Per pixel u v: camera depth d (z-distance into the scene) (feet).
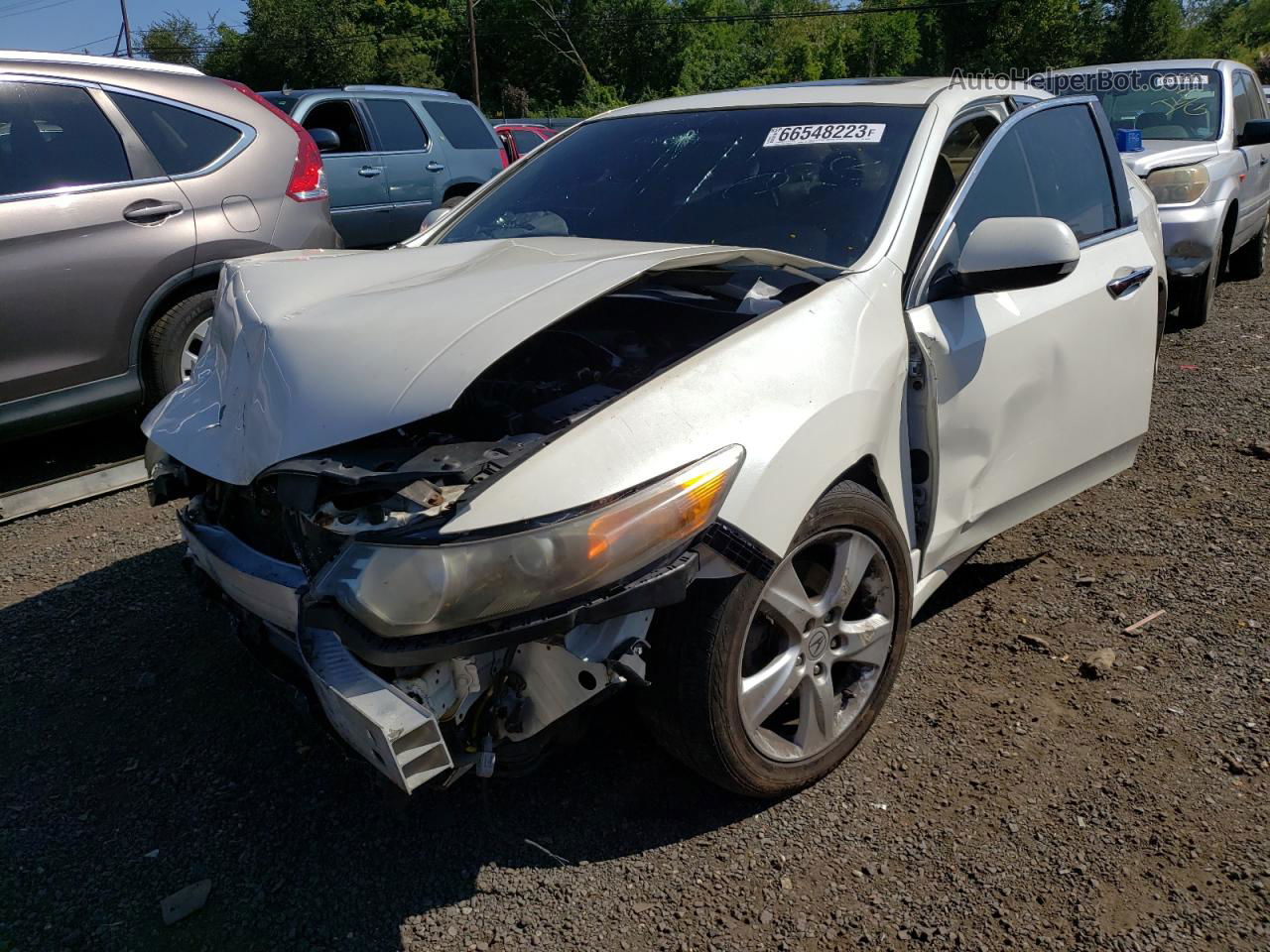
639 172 10.89
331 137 26.94
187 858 7.85
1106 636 10.57
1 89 14.65
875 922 7.07
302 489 6.57
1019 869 7.48
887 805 8.19
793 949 6.86
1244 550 12.26
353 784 8.64
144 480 15.58
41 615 11.57
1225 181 22.43
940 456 9.00
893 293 8.65
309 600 6.31
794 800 8.27
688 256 7.70
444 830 8.04
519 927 7.09
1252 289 27.78
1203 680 9.68
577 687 6.70
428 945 6.97
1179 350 21.57
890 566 8.48
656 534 6.47
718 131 10.94
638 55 152.56
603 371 8.14
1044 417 10.26
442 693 6.54
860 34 188.85
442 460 6.61
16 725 9.57
